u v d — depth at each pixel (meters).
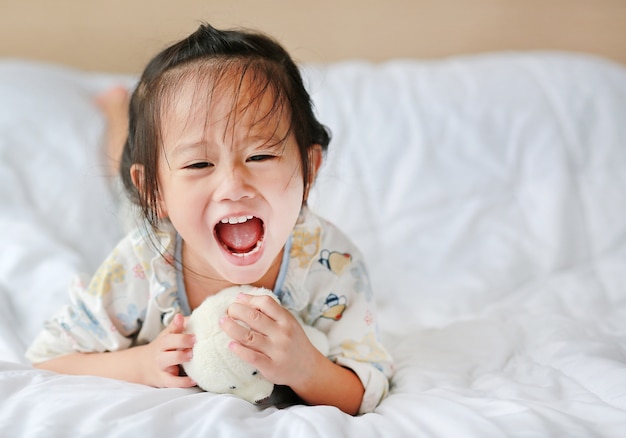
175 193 0.91
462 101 1.76
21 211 1.52
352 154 1.68
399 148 1.69
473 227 1.56
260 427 0.79
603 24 2.24
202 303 0.96
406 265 1.50
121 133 1.71
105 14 2.23
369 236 1.54
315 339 0.99
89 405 0.80
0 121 1.72
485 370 1.04
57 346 1.05
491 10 2.24
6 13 2.22
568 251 1.51
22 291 1.32
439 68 1.91
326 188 1.59
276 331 0.89
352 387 0.97
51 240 1.44
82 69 2.25
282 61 0.98
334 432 0.77
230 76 0.91
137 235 1.03
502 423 0.77
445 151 1.68
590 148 1.69
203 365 0.89
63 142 1.72
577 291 1.36
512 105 1.75
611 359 1.01
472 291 1.41
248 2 2.23
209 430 0.77
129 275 1.03
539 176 1.64
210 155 0.89
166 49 1.00
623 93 1.79
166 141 0.92
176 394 0.87
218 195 0.88
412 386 0.99
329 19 2.24
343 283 1.05
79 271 1.35
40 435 0.74
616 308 1.29
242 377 0.89
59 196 1.59
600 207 1.58
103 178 1.64
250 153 0.89
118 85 1.95
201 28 0.99
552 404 0.85
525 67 1.87
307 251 1.03
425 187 1.62
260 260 0.91
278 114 0.91
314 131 1.01
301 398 0.97
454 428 0.77
